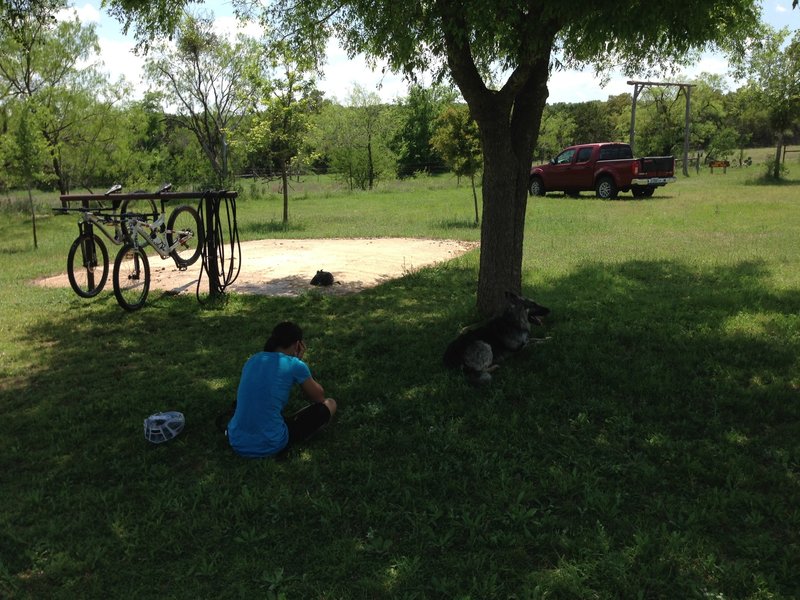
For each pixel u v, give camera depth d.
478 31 5.33
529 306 5.49
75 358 6.16
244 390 3.96
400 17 5.68
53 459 4.10
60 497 3.61
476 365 5.01
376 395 4.93
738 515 3.23
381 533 3.17
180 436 4.32
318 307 7.81
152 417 4.29
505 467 3.74
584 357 5.50
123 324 7.32
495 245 6.54
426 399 4.79
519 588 2.74
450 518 3.27
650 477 3.58
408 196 28.25
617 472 3.67
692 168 45.00
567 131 59.81
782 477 3.54
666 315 6.81
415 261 10.90
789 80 24.56
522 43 5.39
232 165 39.72
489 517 3.26
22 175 14.55
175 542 3.15
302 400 4.88
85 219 7.66
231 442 3.98
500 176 6.37
